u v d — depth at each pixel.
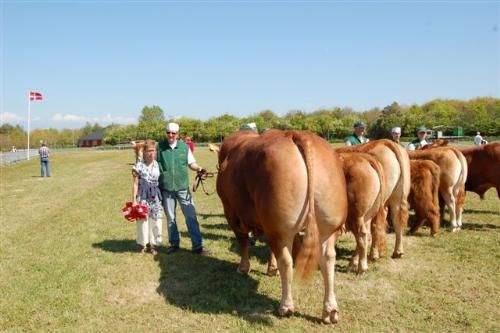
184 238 8.70
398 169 6.80
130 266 6.82
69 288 5.88
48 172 23.19
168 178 7.38
